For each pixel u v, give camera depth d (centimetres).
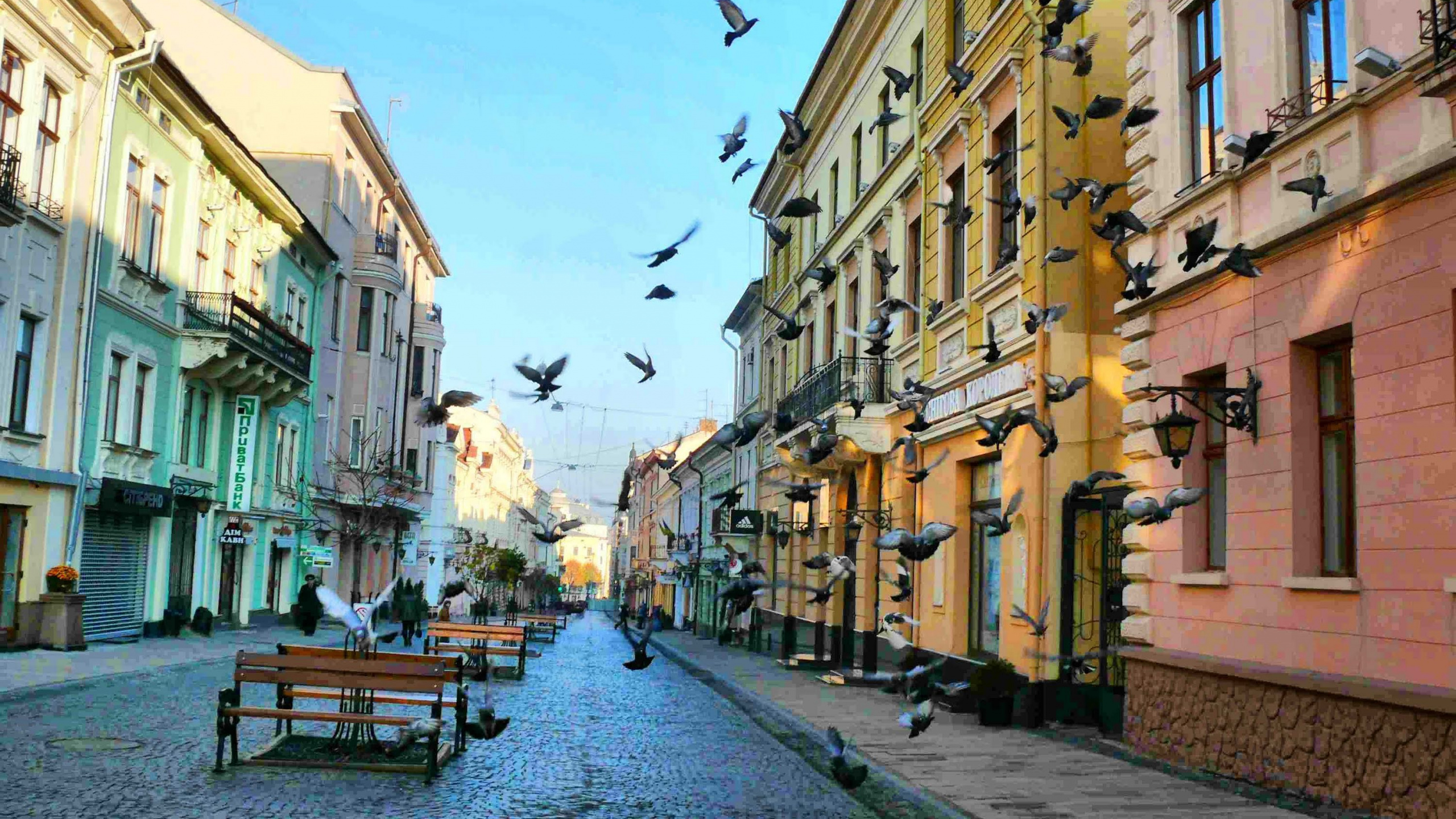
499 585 6919
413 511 4684
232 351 2788
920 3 2172
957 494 1838
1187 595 1127
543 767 1075
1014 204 1120
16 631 2014
